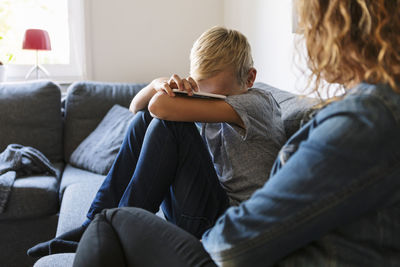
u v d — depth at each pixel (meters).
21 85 2.72
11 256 2.15
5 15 3.24
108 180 1.45
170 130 1.24
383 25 0.72
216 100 1.30
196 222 1.26
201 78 1.41
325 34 0.79
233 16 3.41
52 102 2.71
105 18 3.36
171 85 1.34
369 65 0.76
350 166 0.67
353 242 0.74
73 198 1.96
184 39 3.57
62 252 1.41
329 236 0.75
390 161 0.67
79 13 3.29
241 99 1.33
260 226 0.73
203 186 1.26
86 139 2.64
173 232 0.96
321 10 0.78
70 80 3.42
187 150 1.25
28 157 2.31
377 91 0.71
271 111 1.41
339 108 0.70
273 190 0.72
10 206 2.09
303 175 0.69
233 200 1.32
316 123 0.75
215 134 1.40
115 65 3.44
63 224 1.69
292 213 0.71
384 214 0.73
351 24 0.76
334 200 0.68
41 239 2.17
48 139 2.67
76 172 2.44
